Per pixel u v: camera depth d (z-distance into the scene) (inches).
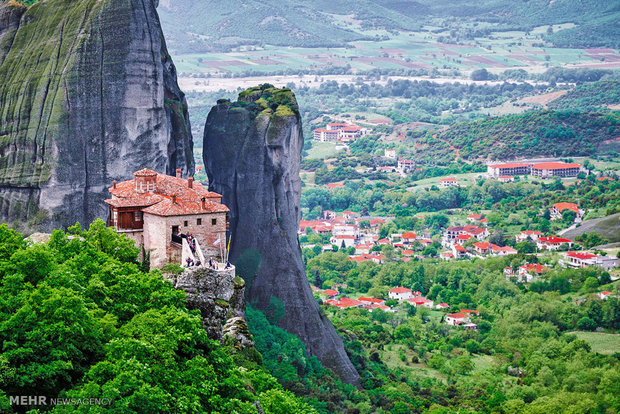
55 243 5004.9
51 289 4003.4
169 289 4790.8
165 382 4089.6
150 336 4217.5
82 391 3695.9
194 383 4227.4
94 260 4948.3
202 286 5236.2
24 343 3818.9
